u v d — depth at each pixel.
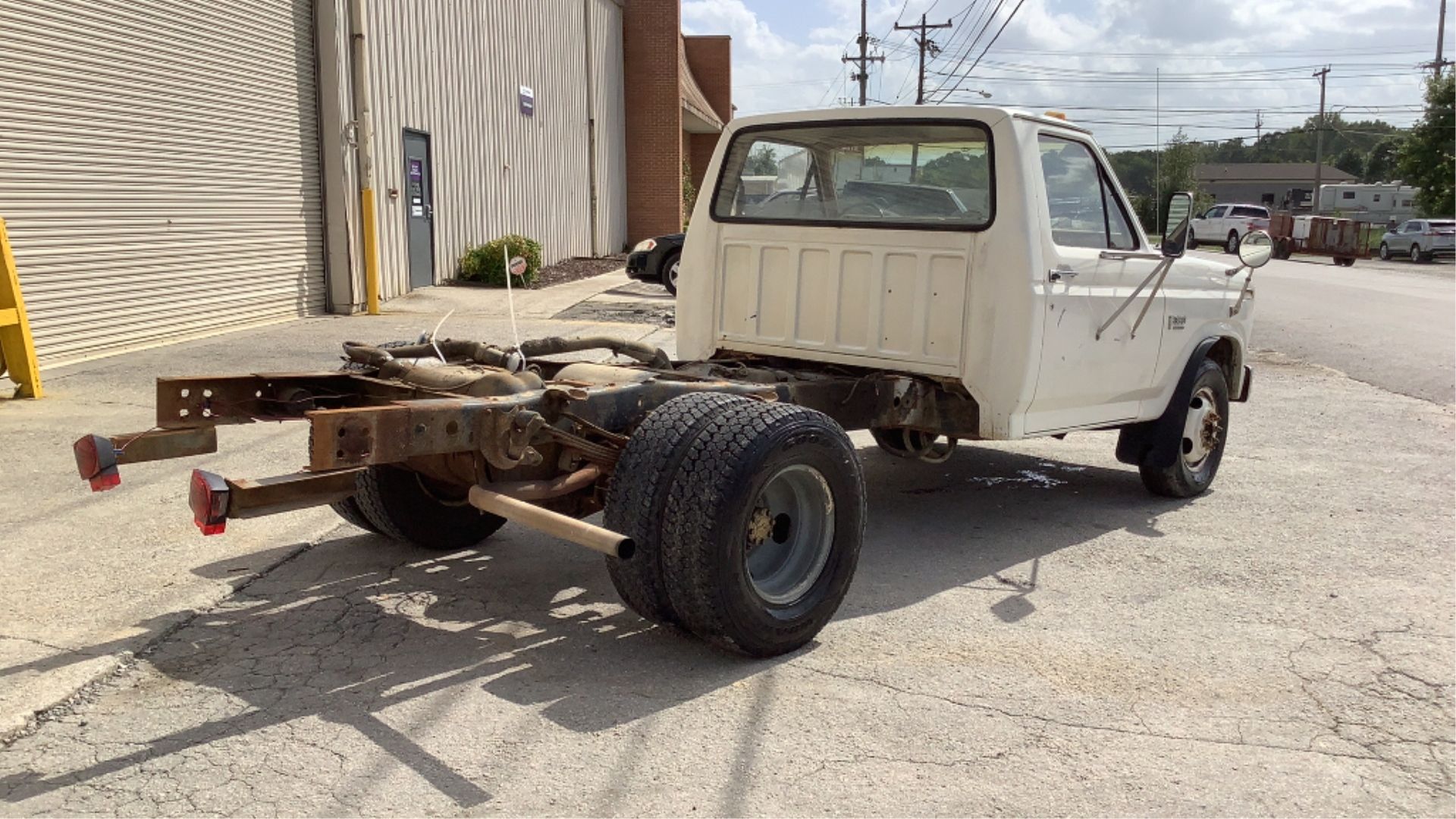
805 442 4.03
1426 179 53.03
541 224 22.56
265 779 3.17
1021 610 4.74
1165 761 3.43
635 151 29.05
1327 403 10.45
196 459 6.67
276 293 13.13
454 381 4.36
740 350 6.16
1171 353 6.37
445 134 17.44
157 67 10.77
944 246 5.31
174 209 11.16
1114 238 6.01
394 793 3.12
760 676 3.96
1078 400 5.72
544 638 4.27
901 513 6.30
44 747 3.32
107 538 5.24
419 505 5.09
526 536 5.59
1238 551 5.68
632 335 12.70
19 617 4.26
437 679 3.86
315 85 13.77
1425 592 5.09
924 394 5.55
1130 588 5.06
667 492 3.84
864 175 5.70
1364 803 3.22
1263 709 3.81
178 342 11.21
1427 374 12.31
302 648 4.10
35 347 9.24
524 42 21.03
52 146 9.45
